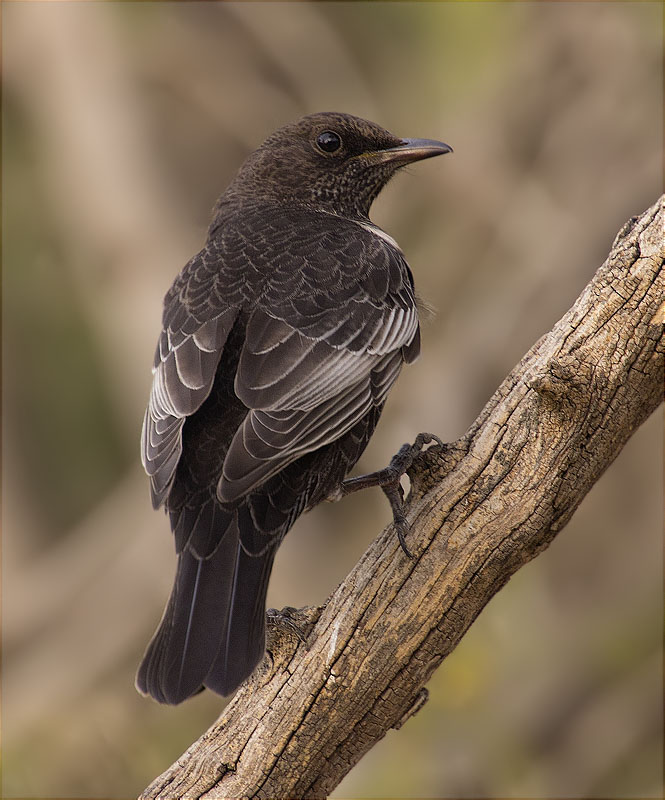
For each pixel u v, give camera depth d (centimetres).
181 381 747
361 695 690
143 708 1238
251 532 707
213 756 704
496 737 1261
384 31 1534
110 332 1526
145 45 1548
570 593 1538
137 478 1491
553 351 645
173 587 707
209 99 1548
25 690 1380
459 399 1433
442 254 1490
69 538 1521
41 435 1588
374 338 774
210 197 1555
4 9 1559
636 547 1534
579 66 1450
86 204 1534
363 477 721
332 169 941
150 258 1509
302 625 698
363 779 1205
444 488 679
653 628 1352
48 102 1554
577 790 1283
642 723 1307
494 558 674
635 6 1405
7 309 1559
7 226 1558
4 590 1502
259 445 701
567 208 1466
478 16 1431
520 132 1477
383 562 687
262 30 1519
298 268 793
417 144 945
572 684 1318
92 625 1447
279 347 746
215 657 675
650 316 629
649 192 1438
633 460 1561
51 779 1188
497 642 1327
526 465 664
